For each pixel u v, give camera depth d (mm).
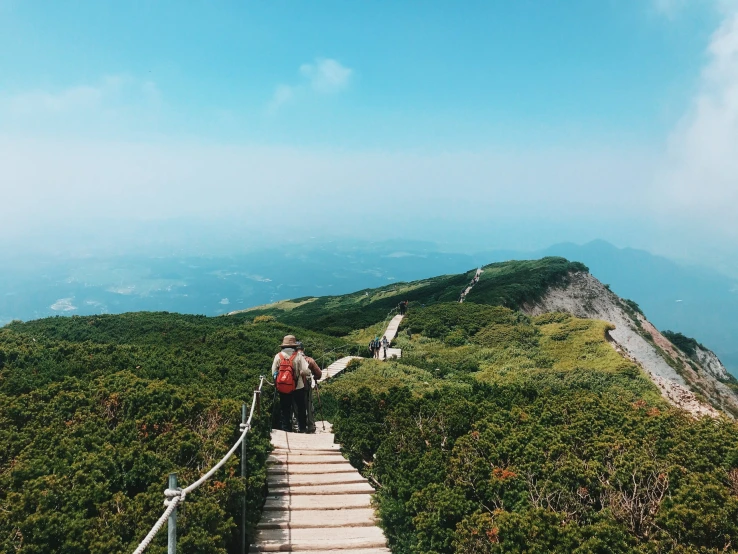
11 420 10148
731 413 46750
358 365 27656
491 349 33719
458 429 10828
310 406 13492
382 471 9891
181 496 4961
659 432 10305
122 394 11242
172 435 9359
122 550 6129
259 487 8664
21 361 13906
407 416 11891
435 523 7496
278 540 7844
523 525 6789
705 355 74000
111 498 7281
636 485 7855
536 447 9383
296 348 13195
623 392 23141
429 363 30188
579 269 69938
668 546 6578
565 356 30906
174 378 14406
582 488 7945
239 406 10992
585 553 6305
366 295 98688
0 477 7719
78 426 9664
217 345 24703
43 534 6195
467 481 8562
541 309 55938
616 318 62750
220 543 6688
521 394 13484
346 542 7797
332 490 9484
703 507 7051
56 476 7547
